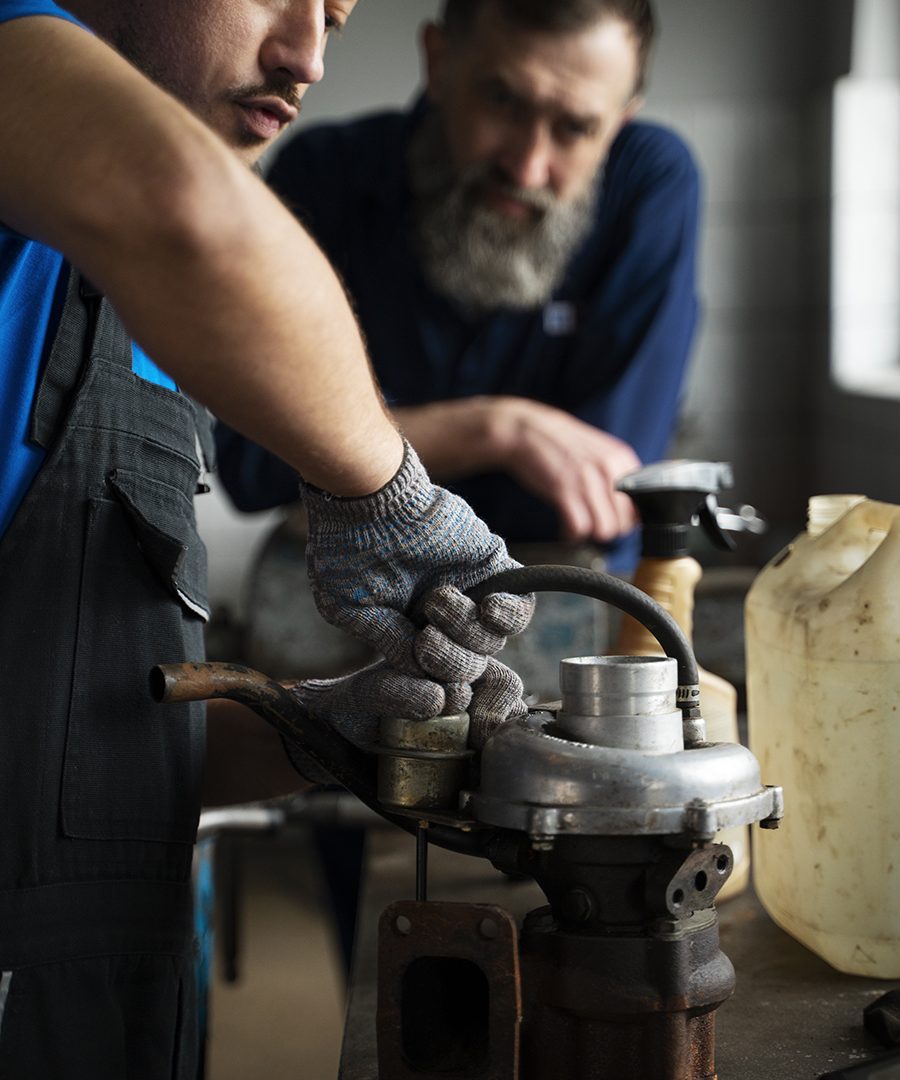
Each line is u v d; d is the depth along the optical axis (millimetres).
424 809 645
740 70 3793
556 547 1653
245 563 3818
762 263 3857
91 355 734
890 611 817
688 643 640
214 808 960
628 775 573
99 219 496
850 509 907
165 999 771
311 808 1127
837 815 832
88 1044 716
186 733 791
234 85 768
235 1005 2537
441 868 1122
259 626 1625
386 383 2271
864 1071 649
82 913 726
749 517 1106
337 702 707
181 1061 785
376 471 621
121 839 746
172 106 516
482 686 684
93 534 736
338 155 2260
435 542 652
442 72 2092
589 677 604
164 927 771
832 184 3576
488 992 623
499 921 580
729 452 3916
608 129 2014
